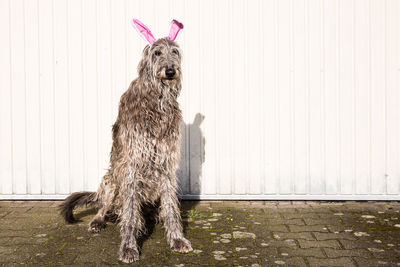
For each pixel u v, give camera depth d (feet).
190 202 18.93
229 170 18.98
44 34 18.78
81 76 18.84
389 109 18.44
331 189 18.78
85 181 19.15
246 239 14.10
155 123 13.12
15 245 13.65
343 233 14.61
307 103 18.61
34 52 18.83
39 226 15.58
